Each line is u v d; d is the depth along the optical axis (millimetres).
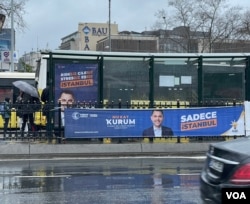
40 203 7902
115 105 16062
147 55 17141
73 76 16828
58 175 10789
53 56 16656
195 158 14102
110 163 12938
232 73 17812
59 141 15281
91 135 15188
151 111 15500
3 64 44469
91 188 9203
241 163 5129
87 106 15906
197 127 15672
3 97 24188
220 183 5375
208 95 17703
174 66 17609
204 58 17547
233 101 16359
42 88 20781
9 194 8656
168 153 15070
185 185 9469
